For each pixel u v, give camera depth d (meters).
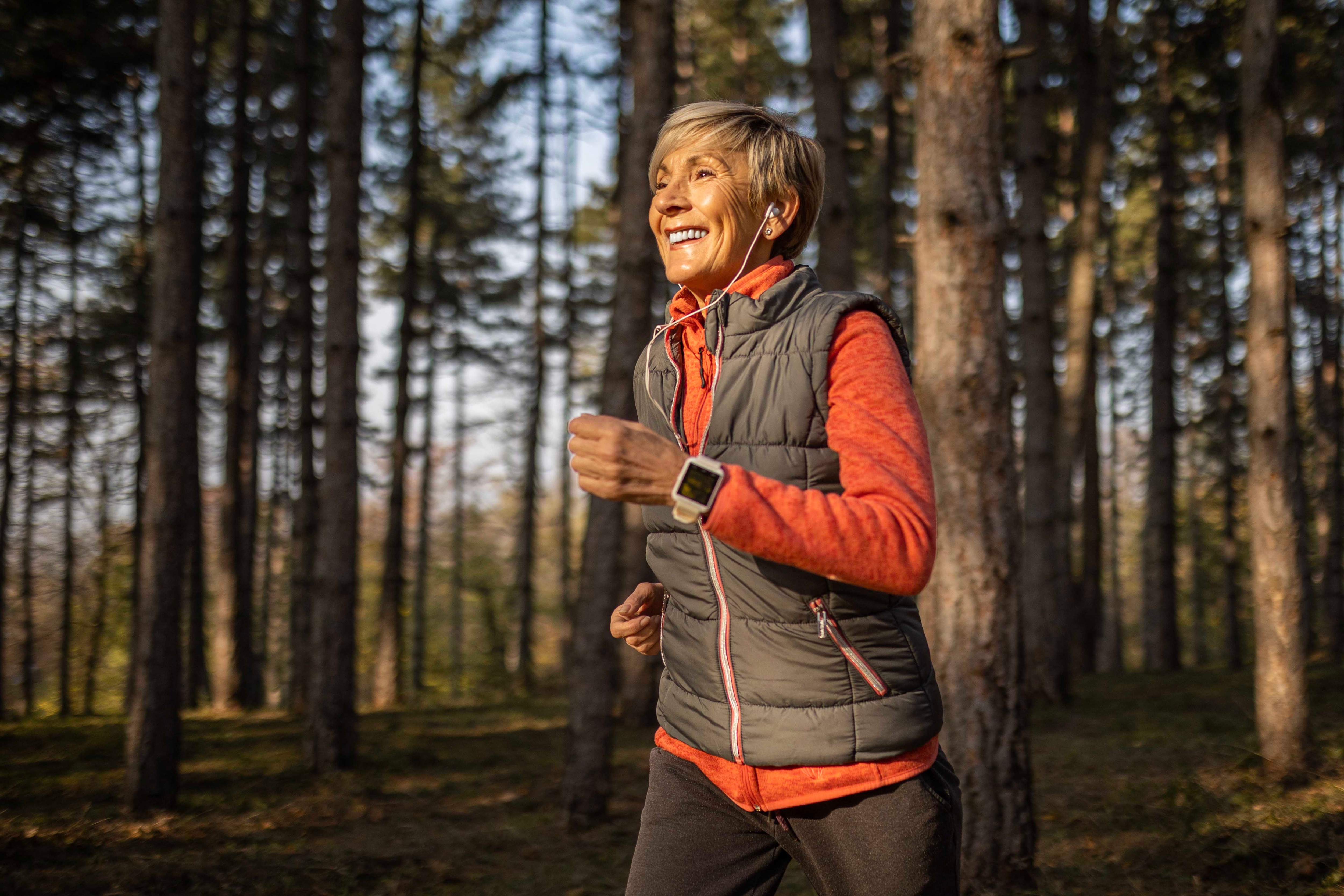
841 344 1.29
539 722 11.91
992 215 4.06
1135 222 21.14
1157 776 5.83
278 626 24.39
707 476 1.09
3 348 17.45
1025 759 3.92
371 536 30.67
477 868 5.25
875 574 1.10
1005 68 4.17
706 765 1.42
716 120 1.49
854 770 1.28
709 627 1.36
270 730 11.17
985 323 4.03
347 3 8.62
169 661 6.45
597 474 1.14
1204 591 26.80
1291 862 3.92
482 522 32.28
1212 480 23.11
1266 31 5.42
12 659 20.94
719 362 1.34
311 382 13.89
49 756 9.18
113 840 5.67
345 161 8.50
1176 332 16.84
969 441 3.99
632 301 6.46
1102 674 14.13
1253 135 5.45
